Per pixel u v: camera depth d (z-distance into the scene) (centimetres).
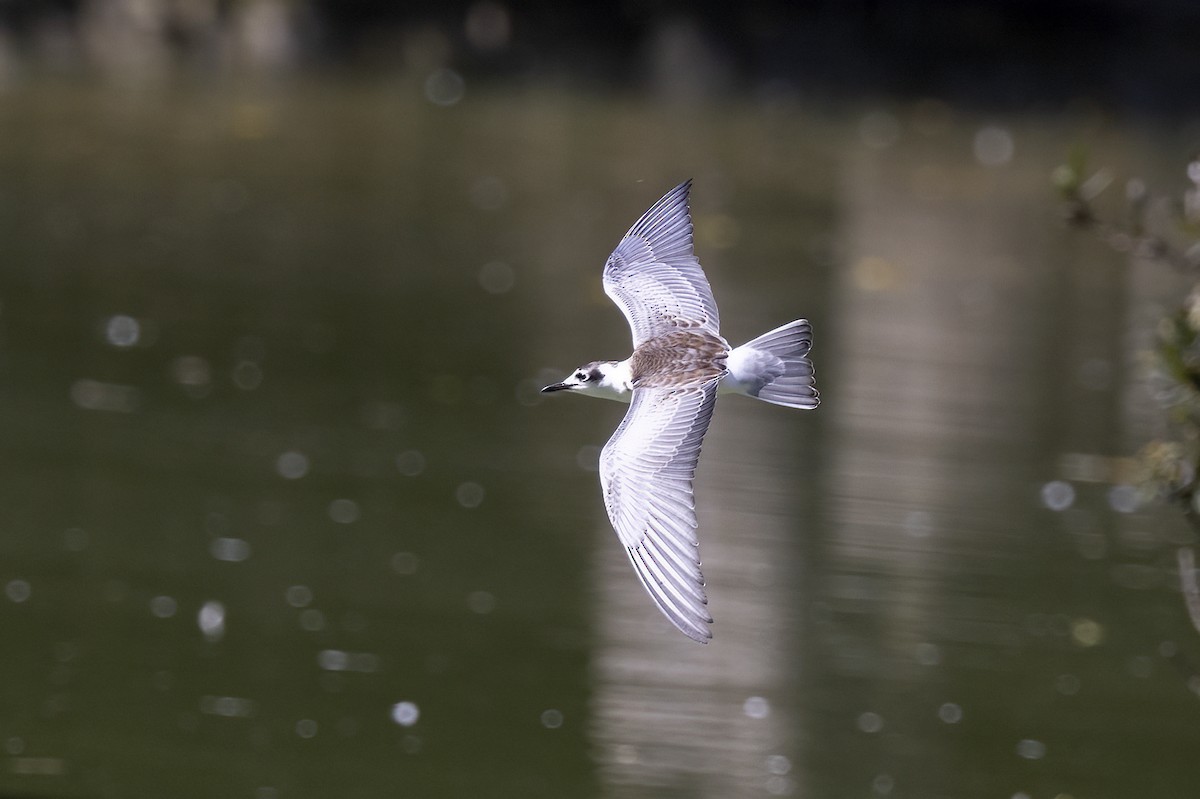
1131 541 1257
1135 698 1052
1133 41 3650
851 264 1931
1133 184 787
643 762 961
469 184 2211
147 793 904
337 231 1959
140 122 2411
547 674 1048
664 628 1112
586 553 1212
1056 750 990
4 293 1662
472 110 2659
